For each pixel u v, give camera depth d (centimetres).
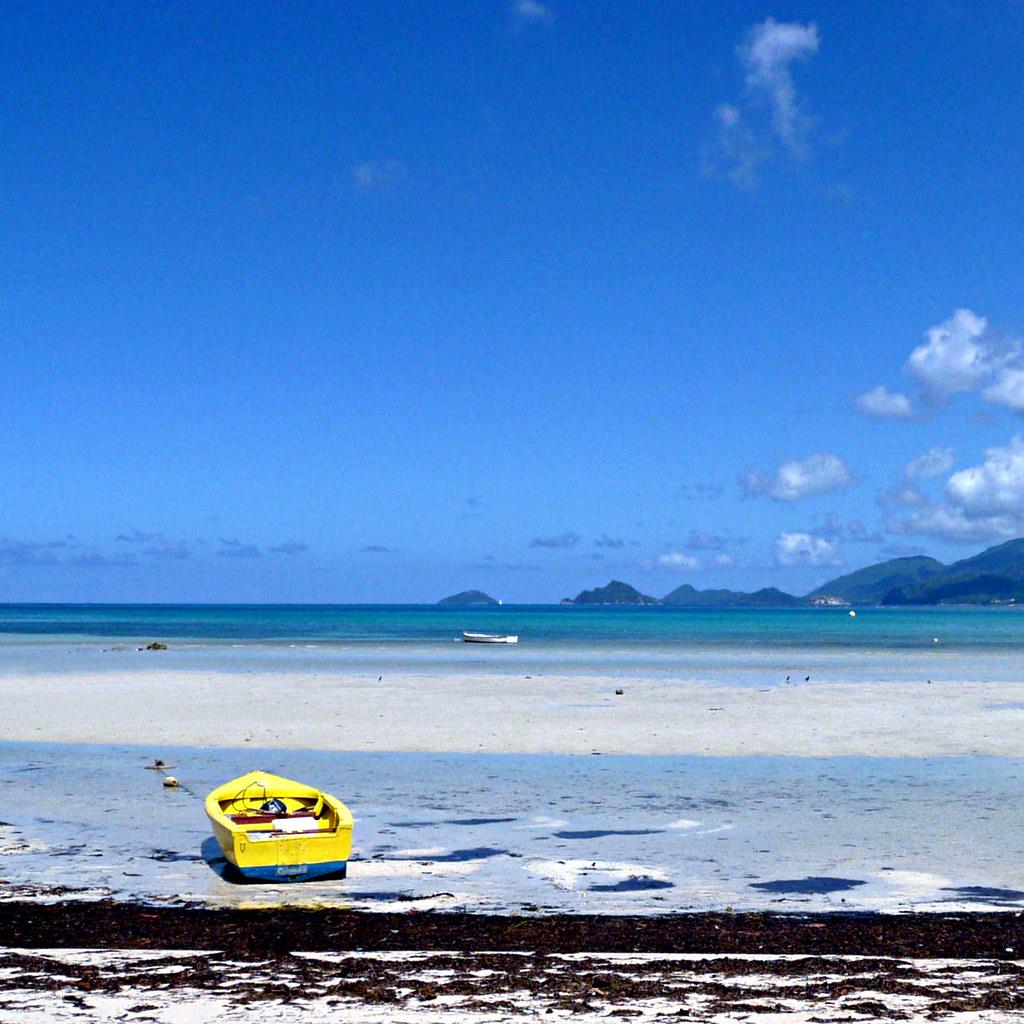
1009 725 3497
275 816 1914
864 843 1942
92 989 1202
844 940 1409
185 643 9544
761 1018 1102
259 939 1420
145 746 3094
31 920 1508
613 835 2011
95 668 6181
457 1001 1157
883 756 2897
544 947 1384
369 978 1241
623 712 3844
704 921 1501
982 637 11750
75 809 2234
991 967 1287
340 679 5344
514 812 2203
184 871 1780
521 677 5475
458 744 3103
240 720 3644
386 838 1997
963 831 2031
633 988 1199
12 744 3128
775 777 2586
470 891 1666
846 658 7356
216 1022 1098
